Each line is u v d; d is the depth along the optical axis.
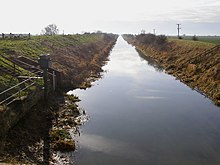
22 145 15.77
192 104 27.31
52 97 25.77
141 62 61.03
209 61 39.03
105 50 82.44
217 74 32.56
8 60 27.19
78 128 20.23
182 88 34.50
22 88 21.38
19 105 18.33
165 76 43.12
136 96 30.36
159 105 26.95
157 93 31.83
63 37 65.88
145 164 15.35
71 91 31.09
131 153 16.58
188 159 16.06
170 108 25.97
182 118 23.16
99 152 16.52
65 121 20.80
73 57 46.94
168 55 61.81
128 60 64.56
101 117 22.92
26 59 29.83
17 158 14.22
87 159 15.53
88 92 31.34
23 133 16.98
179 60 50.91
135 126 21.09
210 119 22.95
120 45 127.62
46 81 23.59
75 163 15.01
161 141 18.52
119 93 31.45
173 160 15.91
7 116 16.16
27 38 53.19
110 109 25.25
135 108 25.80
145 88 34.50
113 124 21.39
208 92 30.91
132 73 46.00
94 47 75.12
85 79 37.94
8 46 36.41
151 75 44.12
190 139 18.91
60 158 15.40
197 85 34.88
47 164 14.55
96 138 18.55
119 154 16.39
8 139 15.66
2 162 12.95
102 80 39.00
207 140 18.78
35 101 21.61
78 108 24.95
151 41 95.94
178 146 17.75
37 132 17.98
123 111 24.78
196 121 22.48
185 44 61.84
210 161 15.89
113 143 17.89
